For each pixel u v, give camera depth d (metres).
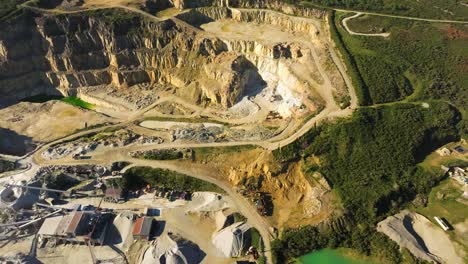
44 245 92.12
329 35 132.75
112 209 99.88
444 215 89.81
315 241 89.12
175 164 107.94
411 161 98.06
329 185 96.38
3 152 118.81
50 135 125.31
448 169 96.69
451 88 112.38
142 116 132.88
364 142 101.00
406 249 84.38
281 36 140.25
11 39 140.25
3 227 95.19
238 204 97.81
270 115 124.31
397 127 103.12
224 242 89.81
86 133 124.69
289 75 127.25
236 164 105.50
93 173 106.56
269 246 89.19
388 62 119.44
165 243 89.94
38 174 106.00
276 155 102.25
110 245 92.19
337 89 116.00
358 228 90.12
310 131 105.69
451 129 104.38
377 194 92.81
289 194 99.12
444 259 82.19
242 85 134.62
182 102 138.00
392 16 137.62
